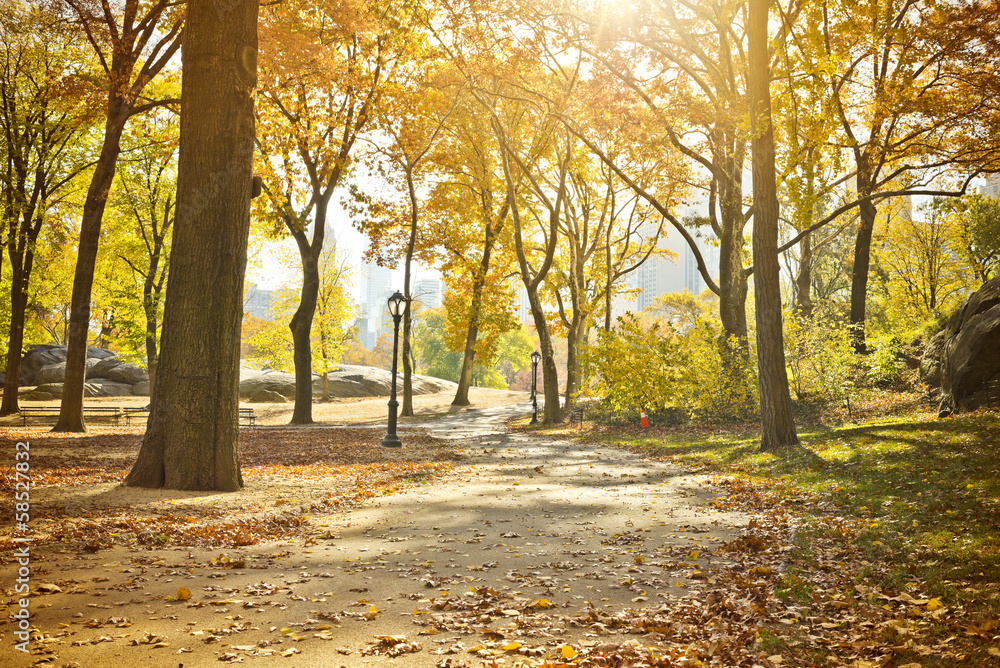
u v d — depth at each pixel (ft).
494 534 25.61
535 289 96.48
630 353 79.20
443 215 119.34
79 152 92.63
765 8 49.67
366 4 69.26
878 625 13.52
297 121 79.87
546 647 13.66
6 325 112.37
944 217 110.63
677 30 67.00
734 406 76.64
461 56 75.15
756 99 50.34
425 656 13.24
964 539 18.86
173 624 14.83
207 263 34.60
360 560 21.58
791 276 150.82
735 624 14.51
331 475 42.47
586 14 69.87
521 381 353.92
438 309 268.21
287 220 86.53
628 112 73.87
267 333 154.61
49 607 15.69
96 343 193.26
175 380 34.24
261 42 64.34
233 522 26.89
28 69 81.66
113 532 24.00
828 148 58.39
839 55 62.39
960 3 58.29
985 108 61.36
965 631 12.46
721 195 80.59
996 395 46.29
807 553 20.10
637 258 138.82
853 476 32.96
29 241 87.71
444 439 75.25
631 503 31.83
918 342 78.18
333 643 13.91
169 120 81.56
